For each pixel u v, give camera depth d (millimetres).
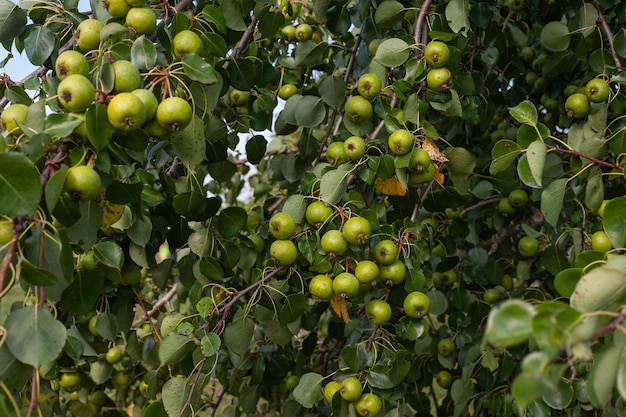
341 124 3838
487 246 4258
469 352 3033
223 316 2436
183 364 2555
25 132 1574
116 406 3873
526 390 989
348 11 3213
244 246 2861
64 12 2594
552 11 3881
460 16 2781
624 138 2398
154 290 4590
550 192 2227
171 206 2680
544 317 1036
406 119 2564
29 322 1461
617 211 1858
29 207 1414
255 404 3389
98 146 1645
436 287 3717
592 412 2770
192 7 2621
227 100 3379
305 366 3896
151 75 1953
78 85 1665
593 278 1346
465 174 2936
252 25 2959
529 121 2219
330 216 2404
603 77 2766
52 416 2469
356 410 2279
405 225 2506
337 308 2469
